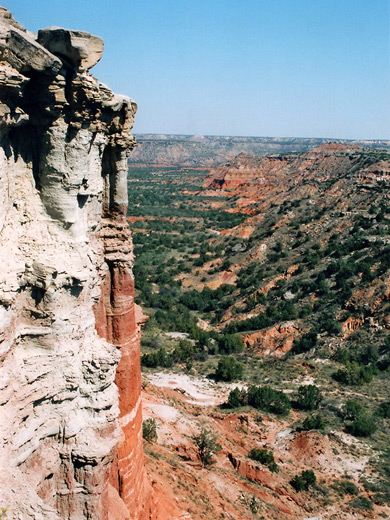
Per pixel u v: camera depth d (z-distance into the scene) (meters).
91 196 17.02
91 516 15.19
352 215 154.75
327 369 86.44
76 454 14.77
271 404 69.12
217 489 37.75
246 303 123.31
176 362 88.19
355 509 46.94
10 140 13.22
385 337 92.94
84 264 14.95
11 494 12.01
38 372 13.93
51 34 13.30
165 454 39.12
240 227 191.25
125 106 19.00
